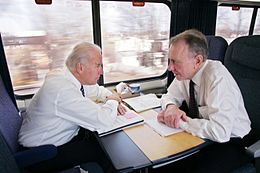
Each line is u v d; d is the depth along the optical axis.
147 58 2.20
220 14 2.45
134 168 0.81
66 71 1.25
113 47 1.99
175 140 1.00
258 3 2.64
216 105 1.03
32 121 1.23
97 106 1.18
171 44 1.14
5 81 1.59
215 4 2.16
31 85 1.79
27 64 1.72
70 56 1.22
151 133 1.06
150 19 2.05
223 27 2.56
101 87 1.73
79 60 1.19
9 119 1.14
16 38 1.62
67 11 1.72
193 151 0.92
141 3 1.95
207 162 1.08
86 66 1.19
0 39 1.51
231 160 1.07
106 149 0.94
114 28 1.93
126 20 1.95
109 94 1.64
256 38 1.26
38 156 1.03
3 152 0.71
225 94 1.05
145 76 2.27
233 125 1.08
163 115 1.18
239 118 1.17
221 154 1.11
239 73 1.34
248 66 1.28
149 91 2.24
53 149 1.06
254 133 1.27
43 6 1.63
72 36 1.80
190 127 1.05
